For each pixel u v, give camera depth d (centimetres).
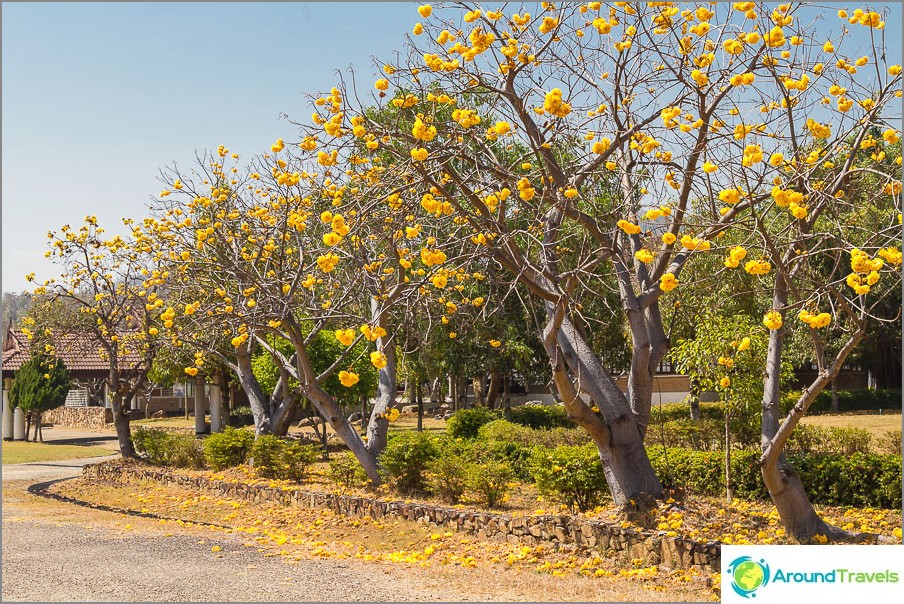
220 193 1098
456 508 806
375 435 1011
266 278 995
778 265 534
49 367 2219
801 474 804
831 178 624
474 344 1630
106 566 588
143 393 1831
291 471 1075
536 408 1823
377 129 617
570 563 630
